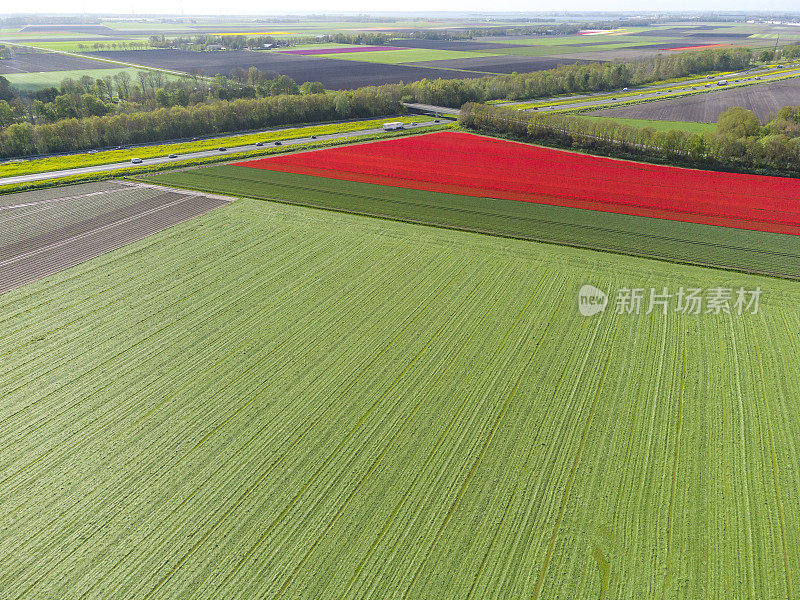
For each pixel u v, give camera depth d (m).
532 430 31.52
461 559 24.39
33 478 28.61
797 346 38.12
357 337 40.22
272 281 48.06
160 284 47.59
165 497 27.58
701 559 24.27
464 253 52.31
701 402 33.44
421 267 49.97
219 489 28.03
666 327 40.59
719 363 36.78
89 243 55.03
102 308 43.94
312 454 30.08
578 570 23.83
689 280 46.59
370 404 33.69
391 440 31.02
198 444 30.83
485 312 43.03
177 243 55.12
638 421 32.06
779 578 23.47
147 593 23.20
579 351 38.25
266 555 24.73
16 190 68.62
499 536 25.39
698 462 29.23
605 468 28.95
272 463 29.56
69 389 35.03
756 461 29.23
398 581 23.48
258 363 37.53
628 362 37.06
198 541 25.42
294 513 26.72
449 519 26.27
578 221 60.00
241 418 32.66
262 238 56.22
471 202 66.12
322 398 34.22
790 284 45.81
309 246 54.34
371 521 26.23
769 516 26.23
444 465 29.25
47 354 38.34
